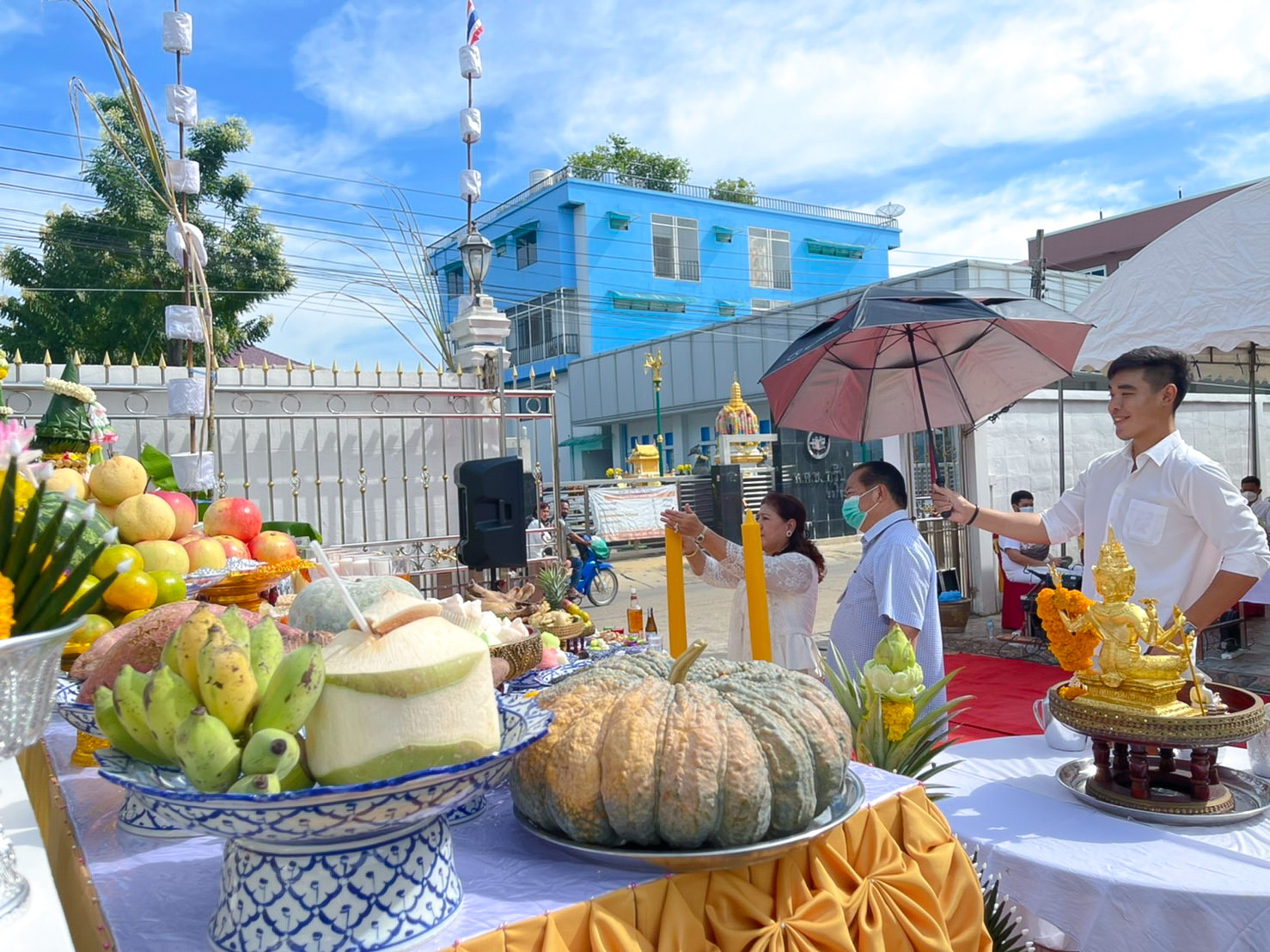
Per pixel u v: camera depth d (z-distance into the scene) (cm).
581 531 1767
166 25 513
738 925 124
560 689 142
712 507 1934
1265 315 534
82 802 152
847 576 1489
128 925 110
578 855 124
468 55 720
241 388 688
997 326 372
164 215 1461
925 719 225
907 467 971
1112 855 195
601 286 3609
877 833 145
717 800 117
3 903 92
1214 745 204
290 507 714
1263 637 842
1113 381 305
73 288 1421
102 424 377
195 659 103
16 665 95
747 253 3950
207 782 94
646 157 4103
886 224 4328
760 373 2612
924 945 138
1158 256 587
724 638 935
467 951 104
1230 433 1420
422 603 111
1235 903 172
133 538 229
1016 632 843
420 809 97
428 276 1005
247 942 100
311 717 101
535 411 801
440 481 775
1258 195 543
